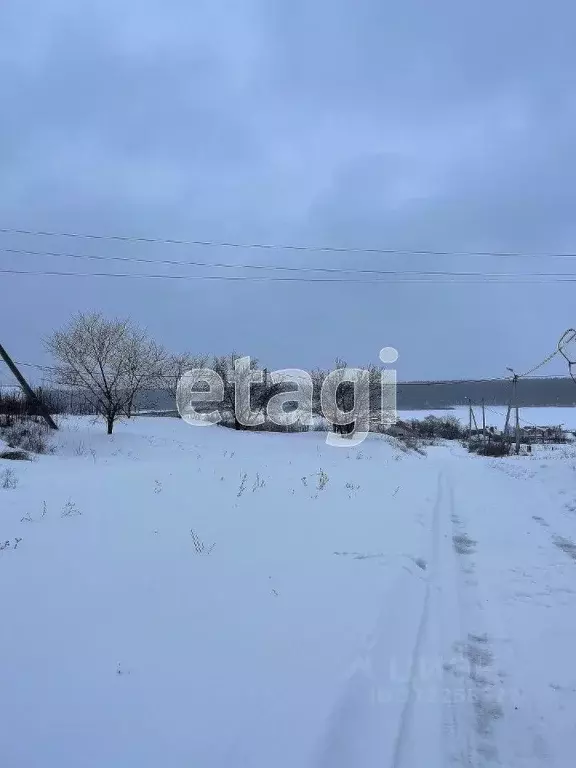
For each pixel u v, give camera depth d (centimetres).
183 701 355
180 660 408
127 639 435
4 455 1574
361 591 597
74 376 2447
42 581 545
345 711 367
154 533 750
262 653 432
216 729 328
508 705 410
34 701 342
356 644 466
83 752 297
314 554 722
